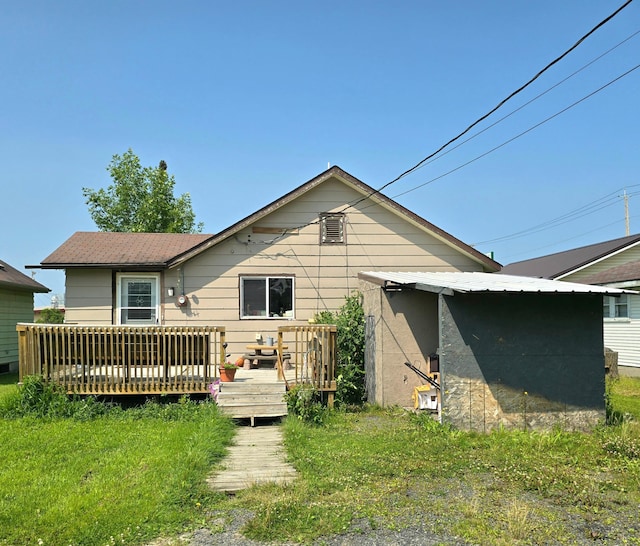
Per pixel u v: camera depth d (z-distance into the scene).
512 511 4.89
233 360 12.16
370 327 10.75
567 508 5.05
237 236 12.43
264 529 4.51
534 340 8.10
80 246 13.30
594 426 8.09
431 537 4.41
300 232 12.62
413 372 10.01
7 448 7.00
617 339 16.34
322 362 9.77
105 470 6.08
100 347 9.41
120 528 4.59
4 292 17.45
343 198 12.77
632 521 4.78
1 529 4.57
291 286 12.55
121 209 31.73
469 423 7.87
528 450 6.91
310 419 8.61
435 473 6.00
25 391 9.03
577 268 19.22
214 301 12.27
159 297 12.20
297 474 5.98
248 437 7.75
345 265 12.69
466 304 8.03
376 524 4.65
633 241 19.05
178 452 6.76
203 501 5.18
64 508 4.98
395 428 8.11
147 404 9.35
